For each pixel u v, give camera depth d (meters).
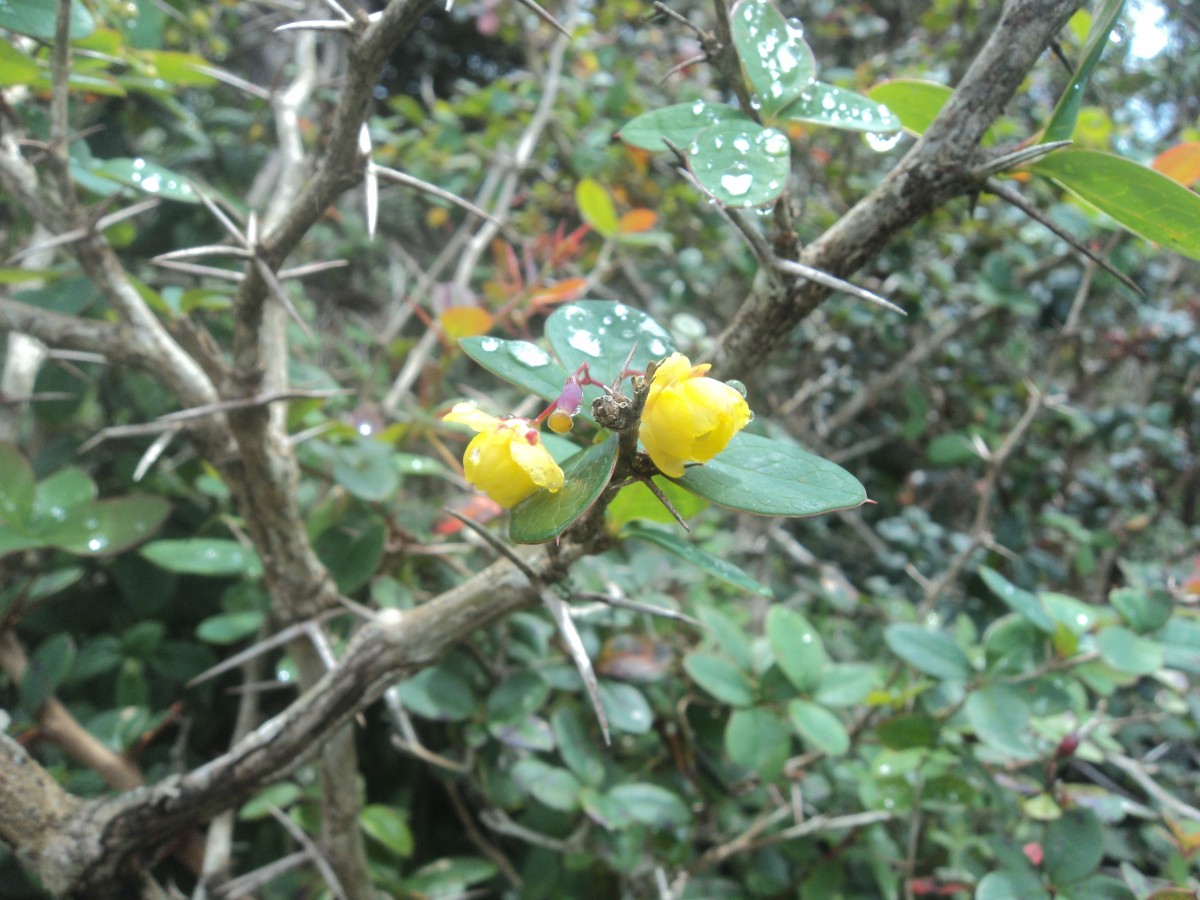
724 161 0.12
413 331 0.50
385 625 0.16
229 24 0.44
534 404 0.32
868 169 0.46
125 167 0.19
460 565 0.27
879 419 0.47
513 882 0.26
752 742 0.23
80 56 0.20
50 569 0.29
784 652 0.24
